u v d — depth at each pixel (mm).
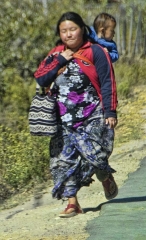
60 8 33594
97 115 13867
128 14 36188
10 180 19875
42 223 14258
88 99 13828
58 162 13961
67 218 14258
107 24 14641
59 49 14070
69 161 13875
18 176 19969
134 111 27234
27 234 13398
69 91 13797
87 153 13773
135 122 25578
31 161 20625
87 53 13734
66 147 13898
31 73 29781
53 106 13695
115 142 23219
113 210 14320
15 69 29469
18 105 27297
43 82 13844
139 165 19625
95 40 14320
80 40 13734
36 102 13859
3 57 29578
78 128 13867
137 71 33219
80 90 13797
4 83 28156
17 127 25078
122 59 34344
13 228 14289
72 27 13641
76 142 13844
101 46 13805
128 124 25312
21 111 27109
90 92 13852
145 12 36438
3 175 20312
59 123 13953
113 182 14641
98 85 13852
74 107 13820
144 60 34562
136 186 16750
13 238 13180
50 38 30578
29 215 15742
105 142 13922
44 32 30641
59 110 13906
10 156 21156
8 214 16719
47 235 13086
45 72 13789
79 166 13977
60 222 13992
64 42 13773
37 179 20125
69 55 13750
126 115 26672
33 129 13875
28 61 29797
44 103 13711
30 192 19078
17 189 19516
